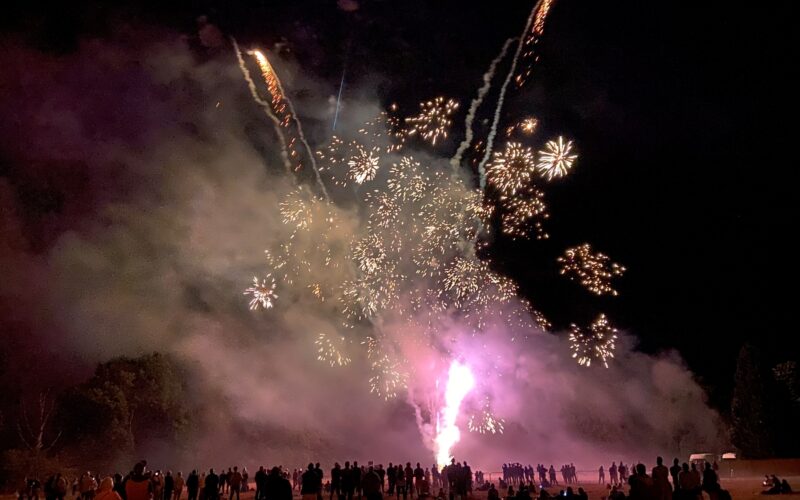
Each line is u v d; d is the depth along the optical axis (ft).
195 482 102.89
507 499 66.49
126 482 45.42
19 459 151.02
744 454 160.45
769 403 160.86
